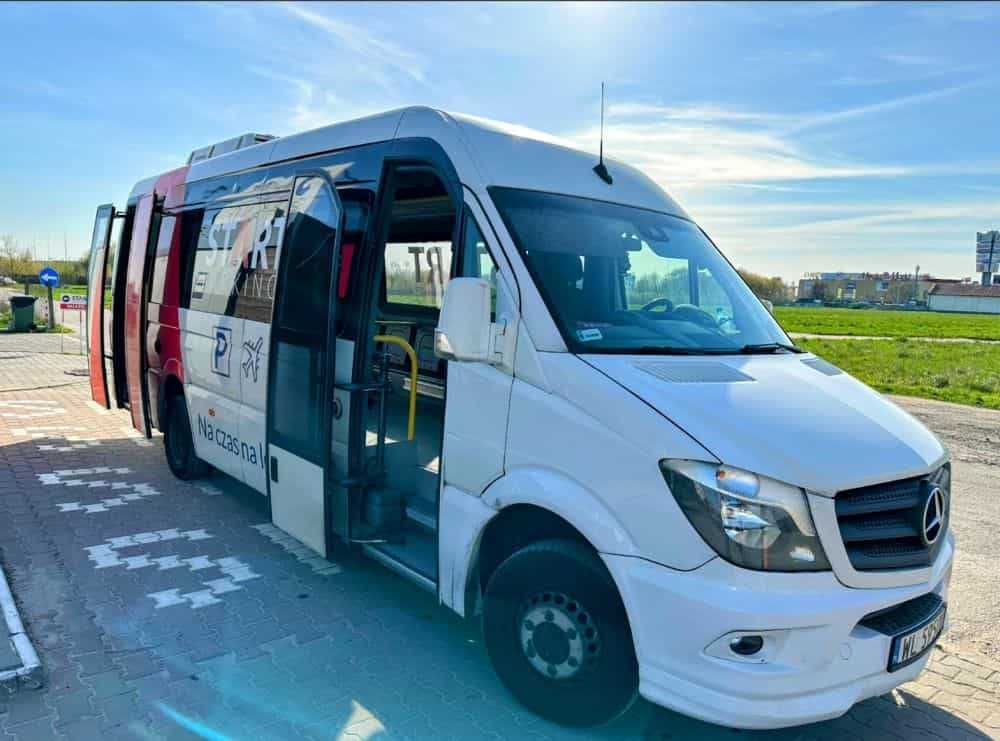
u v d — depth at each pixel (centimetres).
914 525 311
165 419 735
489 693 374
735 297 458
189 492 693
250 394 561
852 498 293
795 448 293
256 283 556
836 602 283
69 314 3275
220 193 642
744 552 281
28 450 825
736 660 281
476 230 387
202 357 640
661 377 329
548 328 349
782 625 276
